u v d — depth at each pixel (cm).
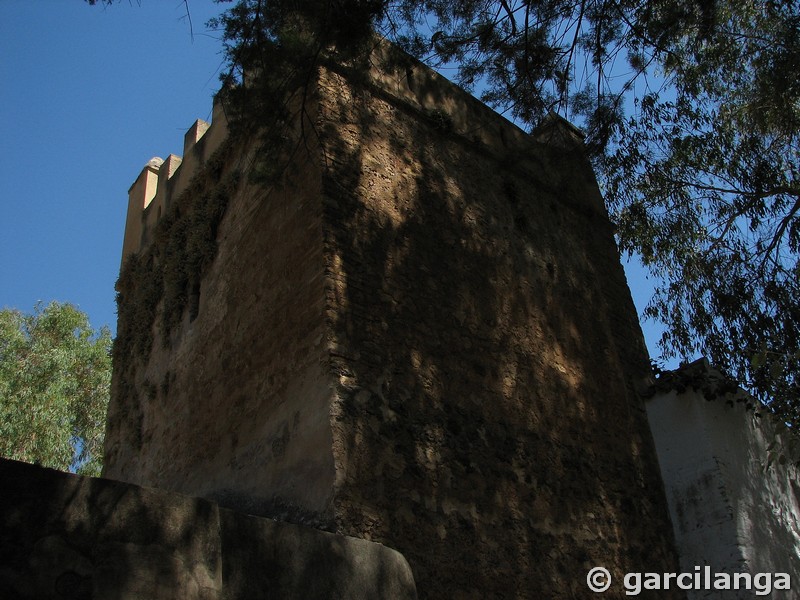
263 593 456
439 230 918
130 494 430
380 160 904
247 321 885
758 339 1204
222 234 1025
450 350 836
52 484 404
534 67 979
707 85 1252
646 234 1320
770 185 1244
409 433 741
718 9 1098
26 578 378
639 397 1072
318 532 506
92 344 2105
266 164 862
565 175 1166
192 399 956
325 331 738
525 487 820
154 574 416
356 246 813
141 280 1214
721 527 952
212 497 817
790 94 1166
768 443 1096
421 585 672
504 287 955
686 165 1274
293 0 815
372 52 960
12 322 2038
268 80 847
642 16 966
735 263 1282
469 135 1048
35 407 1858
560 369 963
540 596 762
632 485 963
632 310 1155
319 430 698
